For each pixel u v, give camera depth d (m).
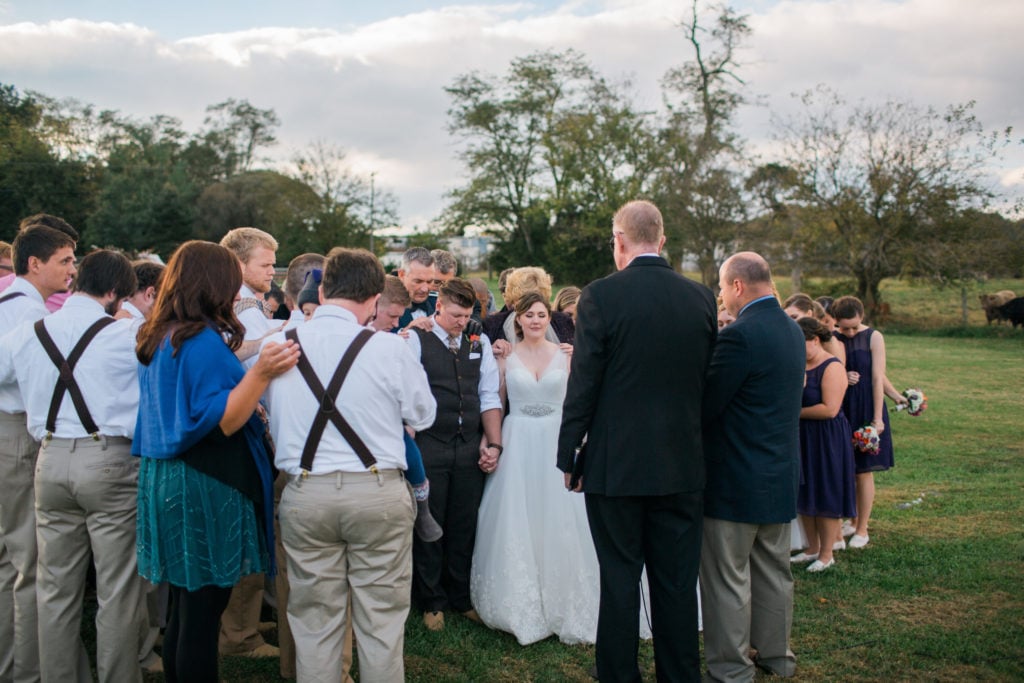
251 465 2.61
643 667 3.51
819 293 28.55
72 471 2.74
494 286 32.53
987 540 5.07
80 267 2.92
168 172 53.41
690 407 2.97
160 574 2.51
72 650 2.89
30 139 44.78
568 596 3.71
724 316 5.29
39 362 2.79
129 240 45.62
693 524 3.03
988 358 17.28
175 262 2.57
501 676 3.36
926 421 9.77
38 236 3.30
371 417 2.55
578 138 33.69
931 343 21.11
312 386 2.51
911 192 24.70
